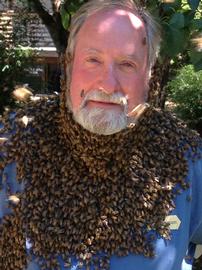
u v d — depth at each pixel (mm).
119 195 585
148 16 592
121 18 560
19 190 605
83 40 560
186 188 615
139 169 599
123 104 548
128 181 591
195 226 646
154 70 595
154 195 596
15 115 631
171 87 2471
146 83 583
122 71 554
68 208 581
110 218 582
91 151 573
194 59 640
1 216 611
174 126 638
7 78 2693
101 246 579
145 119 595
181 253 617
